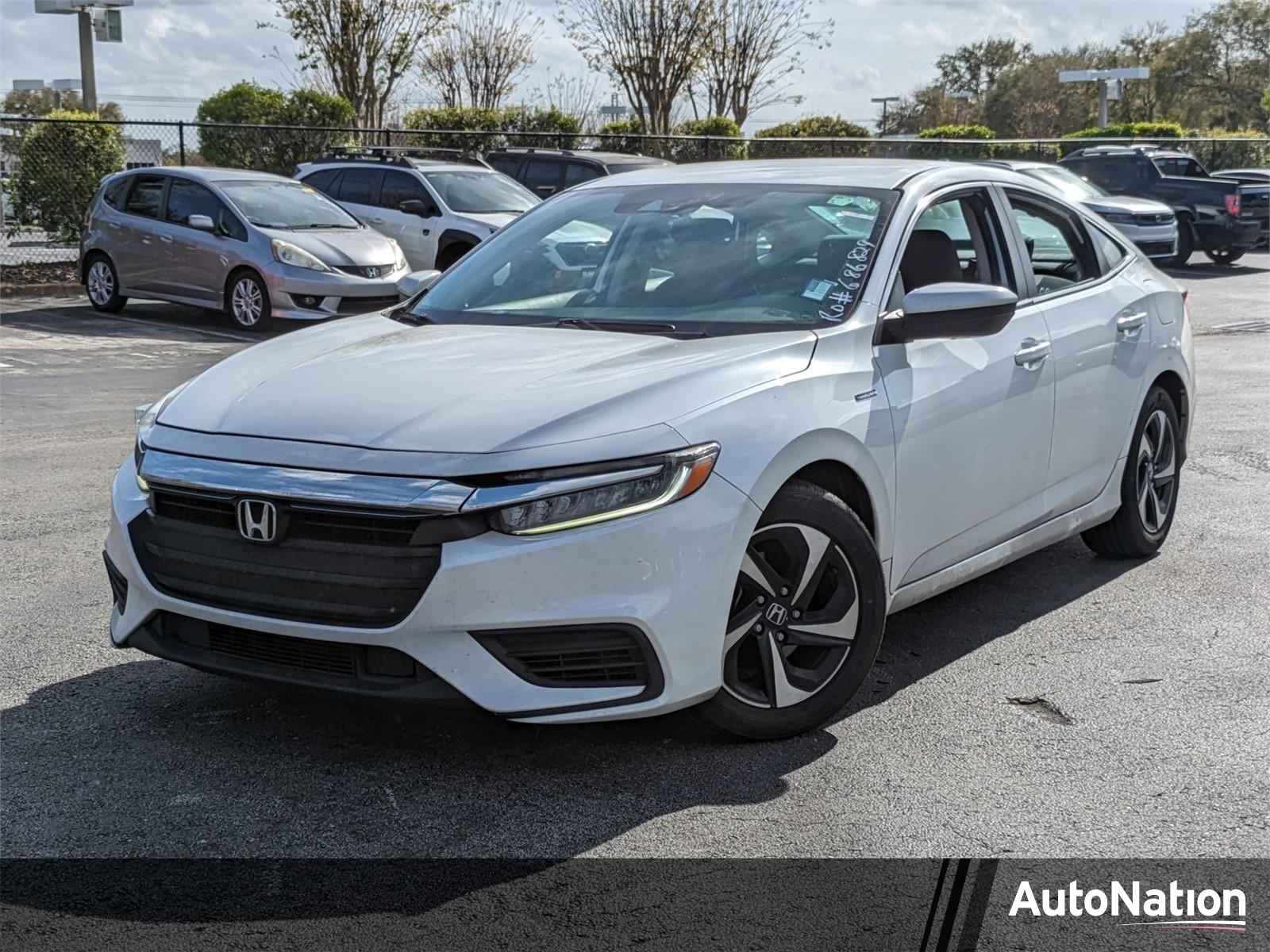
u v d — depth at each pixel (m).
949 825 3.29
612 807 3.38
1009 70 73.12
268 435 3.47
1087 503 5.23
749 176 4.84
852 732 3.88
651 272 4.41
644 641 3.34
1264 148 32.91
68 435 8.20
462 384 3.62
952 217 4.75
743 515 3.48
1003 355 4.56
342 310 14.14
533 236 4.86
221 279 14.29
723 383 3.62
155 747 3.72
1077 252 5.37
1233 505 6.70
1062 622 4.94
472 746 3.74
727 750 3.74
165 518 3.54
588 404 3.43
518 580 3.22
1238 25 62.38
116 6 27.09
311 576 3.31
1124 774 3.60
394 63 26.83
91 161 19.09
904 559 4.16
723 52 29.61
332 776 3.54
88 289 15.80
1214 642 4.71
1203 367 11.58
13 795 3.41
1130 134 35.69
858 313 4.09
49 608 4.91
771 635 3.71
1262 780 3.57
